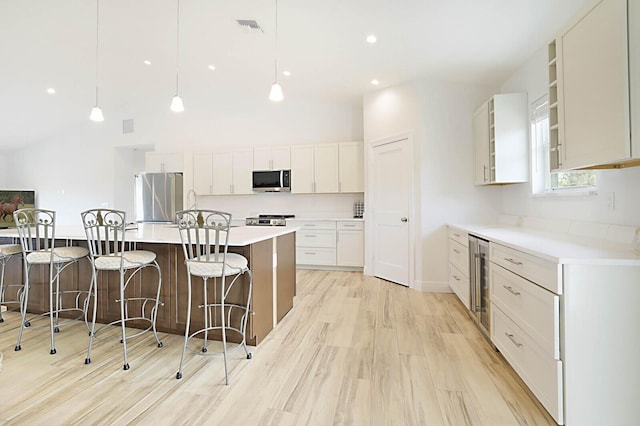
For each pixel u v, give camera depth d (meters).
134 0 3.05
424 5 2.62
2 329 2.76
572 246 1.87
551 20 2.65
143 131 6.59
